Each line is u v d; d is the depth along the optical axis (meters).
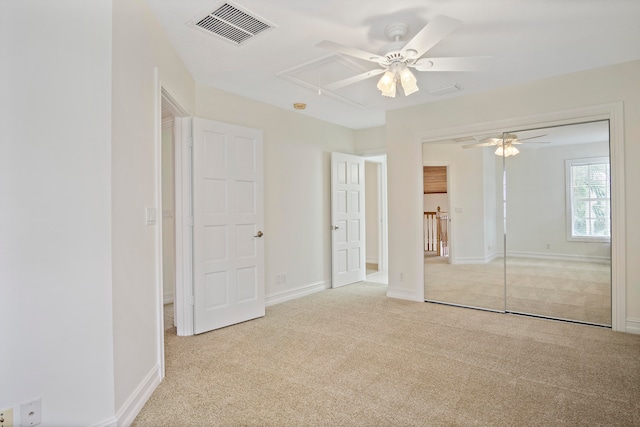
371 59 2.36
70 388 1.62
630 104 3.13
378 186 6.61
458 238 4.21
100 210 1.68
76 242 1.63
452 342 2.99
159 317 2.33
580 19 2.41
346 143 5.54
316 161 4.96
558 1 2.20
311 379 2.35
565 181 3.54
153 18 2.28
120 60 1.81
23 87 1.53
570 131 3.50
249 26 2.45
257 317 3.73
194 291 3.25
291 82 3.53
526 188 3.82
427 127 4.25
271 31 2.52
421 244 4.35
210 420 1.89
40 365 1.55
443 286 4.31
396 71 2.41
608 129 3.29
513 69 3.29
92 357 1.66
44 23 1.57
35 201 1.54
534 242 3.81
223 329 3.38
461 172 4.18
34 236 1.54
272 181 4.29
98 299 1.67
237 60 3.01
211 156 3.38
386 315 3.78
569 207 3.56
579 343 2.94
